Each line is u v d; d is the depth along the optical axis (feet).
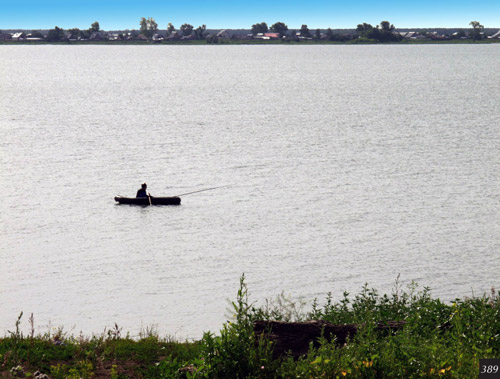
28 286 97.60
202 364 39.34
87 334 76.38
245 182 188.75
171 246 122.62
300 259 113.19
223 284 99.50
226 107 450.30
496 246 120.47
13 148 255.91
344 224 138.92
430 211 149.89
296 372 37.55
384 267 107.86
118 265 109.91
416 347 38.81
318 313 61.31
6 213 148.87
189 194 173.78
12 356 43.83
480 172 200.03
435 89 602.44
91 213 150.71
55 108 446.19
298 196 168.66
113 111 426.92
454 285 98.27
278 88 638.12
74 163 221.25
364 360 37.22
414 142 270.87
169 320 82.84
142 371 44.14
